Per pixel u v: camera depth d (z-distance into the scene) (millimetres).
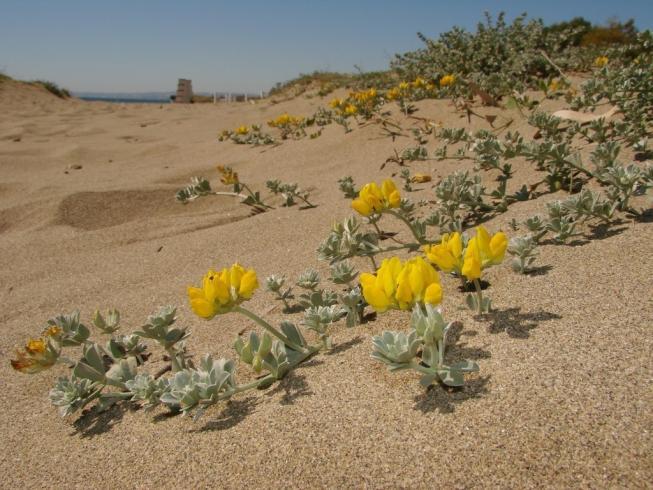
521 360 1427
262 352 1665
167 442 1540
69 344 1981
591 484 1031
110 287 3082
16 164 6840
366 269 2576
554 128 3535
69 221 4461
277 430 1431
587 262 1945
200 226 4031
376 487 1167
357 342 1814
